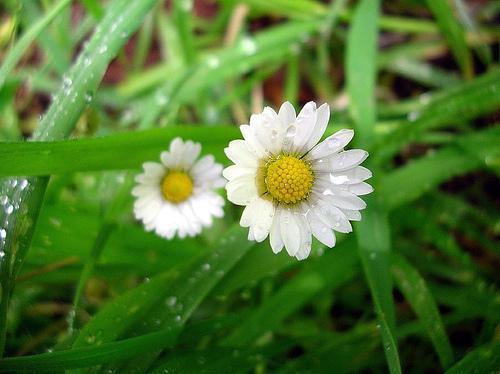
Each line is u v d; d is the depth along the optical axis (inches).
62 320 5.0
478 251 5.5
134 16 4.1
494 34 6.3
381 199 4.6
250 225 3.2
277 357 4.9
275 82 6.7
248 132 3.1
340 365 4.4
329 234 3.2
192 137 4.2
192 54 5.8
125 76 6.7
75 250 4.3
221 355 3.9
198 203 4.2
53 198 4.7
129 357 3.5
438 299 4.9
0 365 3.3
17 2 4.5
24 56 6.4
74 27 6.8
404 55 6.4
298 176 3.2
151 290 3.9
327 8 6.2
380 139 5.0
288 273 5.0
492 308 4.6
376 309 3.8
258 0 6.2
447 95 4.9
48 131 3.8
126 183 4.4
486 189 5.9
